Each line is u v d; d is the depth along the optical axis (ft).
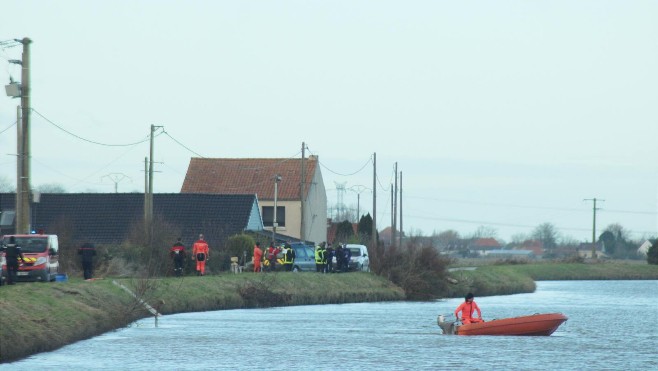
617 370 412.98
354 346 485.56
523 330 553.64
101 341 480.64
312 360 430.61
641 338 553.23
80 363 401.29
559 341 530.68
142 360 418.10
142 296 602.03
